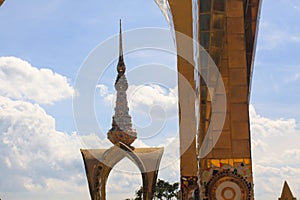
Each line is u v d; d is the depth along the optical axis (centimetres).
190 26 2845
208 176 1981
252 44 2375
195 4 2200
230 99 2041
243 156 1986
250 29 2348
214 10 2070
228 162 1984
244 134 2003
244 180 1962
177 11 2838
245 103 2030
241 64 2055
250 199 1947
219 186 1966
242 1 2083
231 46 2067
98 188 3794
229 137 2006
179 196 3092
